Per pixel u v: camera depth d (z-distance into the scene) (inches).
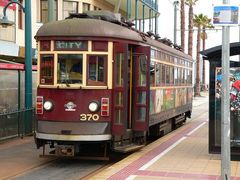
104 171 423.8
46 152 570.6
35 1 1277.1
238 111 474.6
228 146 288.0
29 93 746.2
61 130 486.9
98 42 494.0
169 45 797.2
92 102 487.8
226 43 285.7
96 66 493.7
